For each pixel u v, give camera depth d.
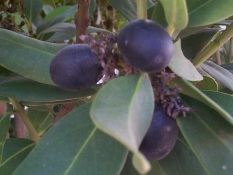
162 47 0.07
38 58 0.11
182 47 0.12
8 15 0.15
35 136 0.13
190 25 0.09
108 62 0.08
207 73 0.12
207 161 0.09
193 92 0.09
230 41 0.18
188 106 0.09
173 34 0.09
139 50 0.07
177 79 0.09
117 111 0.07
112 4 0.12
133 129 0.07
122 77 0.08
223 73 0.13
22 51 0.11
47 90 0.10
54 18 0.17
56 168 0.08
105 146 0.08
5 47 0.11
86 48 0.08
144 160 0.05
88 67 0.08
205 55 0.12
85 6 0.13
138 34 0.07
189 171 0.10
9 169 0.12
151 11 0.11
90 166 0.08
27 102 0.12
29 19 0.17
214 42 0.12
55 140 0.09
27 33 0.17
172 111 0.09
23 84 0.11
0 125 0.12
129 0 0.12
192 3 0.09
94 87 0.10
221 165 0.09
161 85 0.09
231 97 0.09
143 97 0.08
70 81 0.08
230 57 0.18
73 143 0.08
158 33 0.07
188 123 0.09
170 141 0.09
